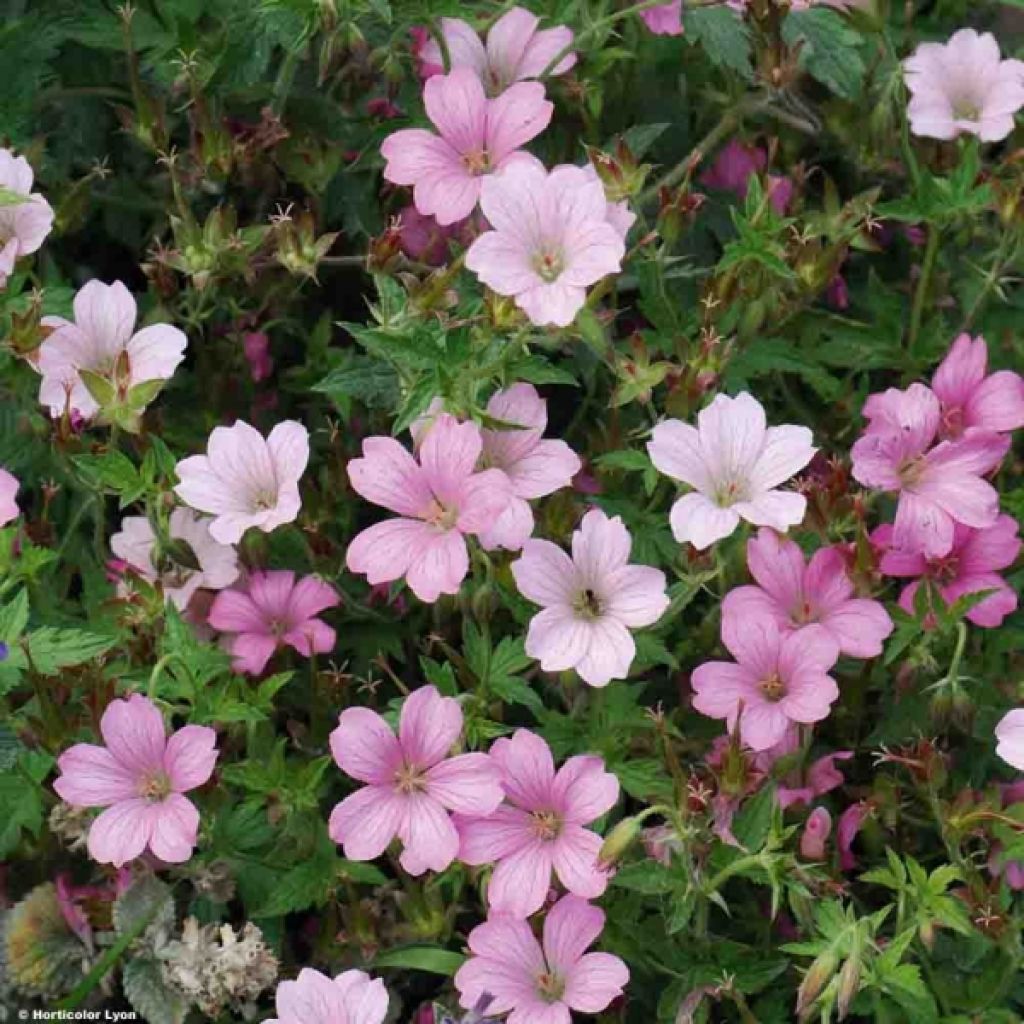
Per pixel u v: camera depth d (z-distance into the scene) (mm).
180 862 783
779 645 766
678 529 755
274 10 838
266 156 860
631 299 878
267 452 780
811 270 821
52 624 814
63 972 807
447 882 781
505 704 819
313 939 800
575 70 871
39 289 818
